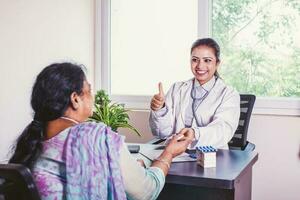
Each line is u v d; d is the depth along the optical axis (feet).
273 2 9.32
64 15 9.45
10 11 7.75
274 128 9.32
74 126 3.95
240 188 5.47
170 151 4.85
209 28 9.89
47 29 8.84
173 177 4.91
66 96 3.89
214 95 7.40
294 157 9.20
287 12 9.22
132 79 10.80
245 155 6.06
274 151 9.35
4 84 7.66
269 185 9.43
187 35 10.07
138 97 10.57
